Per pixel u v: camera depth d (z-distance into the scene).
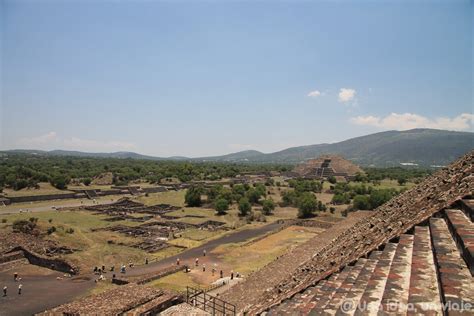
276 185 152.38
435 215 13.03
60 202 117.19
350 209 94.75
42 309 37.84
